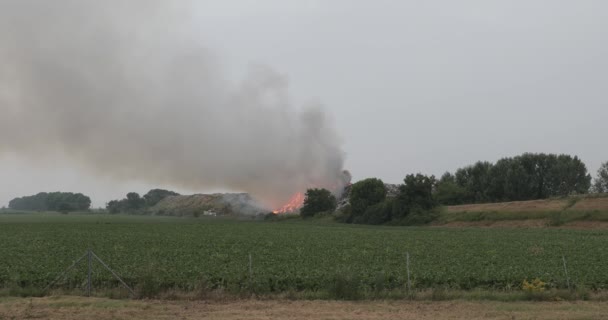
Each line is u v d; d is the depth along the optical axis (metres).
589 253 36.94
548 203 87.44
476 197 122.00
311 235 61.19
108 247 42.97
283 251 39.16
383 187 112.38
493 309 17.11
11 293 19.48
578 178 120.12
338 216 114.62
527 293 19.41
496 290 21.66
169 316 15.80
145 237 56.56
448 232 67.06
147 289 19.16
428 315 16.12
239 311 16.66
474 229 74.69
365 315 16.08
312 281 22.44
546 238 53.22
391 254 36.34
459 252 38.06
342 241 50.66
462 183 135.25
